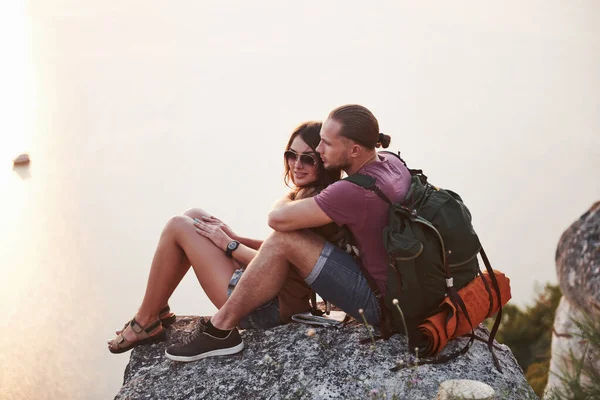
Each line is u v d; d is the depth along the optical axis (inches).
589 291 194.7
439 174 2130.9
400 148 2469.2
